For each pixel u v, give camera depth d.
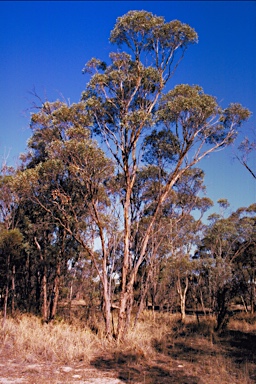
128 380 7.90
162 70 15.61
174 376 8.35
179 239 23.69
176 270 22.48
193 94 13.48
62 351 10.30
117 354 10.66
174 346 12.55
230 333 16.61
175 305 30.22
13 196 17.88
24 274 21.52
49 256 18.48
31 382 7.45
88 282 21.84
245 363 9.75
